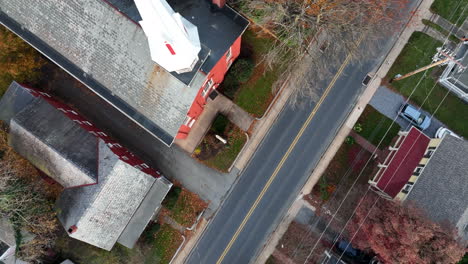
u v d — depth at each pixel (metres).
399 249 25.64
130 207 29.14
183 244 33.78
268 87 32.81
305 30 27.16
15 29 27.64
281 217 33.59
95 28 24.30
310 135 33.41
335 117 33.28
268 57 27.92
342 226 32.88
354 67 32.97
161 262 33.62
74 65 27.16
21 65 31.17
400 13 32.56
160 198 30.70
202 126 32.97
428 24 32.84
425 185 28.64
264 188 33.59
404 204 28.11
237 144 33.25
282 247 33.44
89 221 27.69
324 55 32.22
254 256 33.66
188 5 25.03
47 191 30.30
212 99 32.56
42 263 31.98
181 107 25.02
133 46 23.72
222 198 33.66
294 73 29.19
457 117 32.84
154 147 33.53
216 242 33.81
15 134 28.94
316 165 33.38
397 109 33.09
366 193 32.81
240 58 31.27
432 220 27.95
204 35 24.45
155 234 33.59
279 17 25.55
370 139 33.09
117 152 29.06
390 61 33.03
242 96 32.81
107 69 25.78
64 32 25.75
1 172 27.84
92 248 32.53
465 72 30.02
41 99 29.77
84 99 33.50
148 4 17.55
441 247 25.09
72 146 28.67
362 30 26.69
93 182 27.80
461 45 30.89
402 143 30.81
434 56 32.19
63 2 24.38
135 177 28.58
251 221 33.62
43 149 28.39
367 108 33.25
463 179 28.06
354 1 24.97
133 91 25.83
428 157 29.66
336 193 33.16
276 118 33.41
